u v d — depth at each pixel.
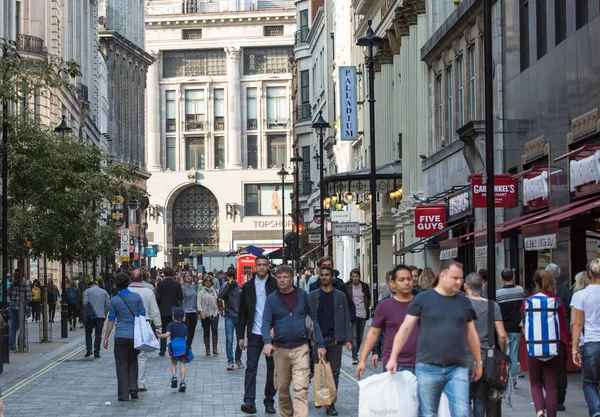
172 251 181.62
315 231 91.19
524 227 26.36
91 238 52.22
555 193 33.09
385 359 15.67
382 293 27.72
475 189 36.12
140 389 25.91
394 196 60.81
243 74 183.50
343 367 32.22
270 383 21.69
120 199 59.44
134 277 26.28
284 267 19.17
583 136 30.50
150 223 179.50
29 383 28.19
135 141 151.25
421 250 51.22
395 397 13.66
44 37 78.44
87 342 36.78
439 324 13.91
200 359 36.50
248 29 181.62
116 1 142.38
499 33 40.25
